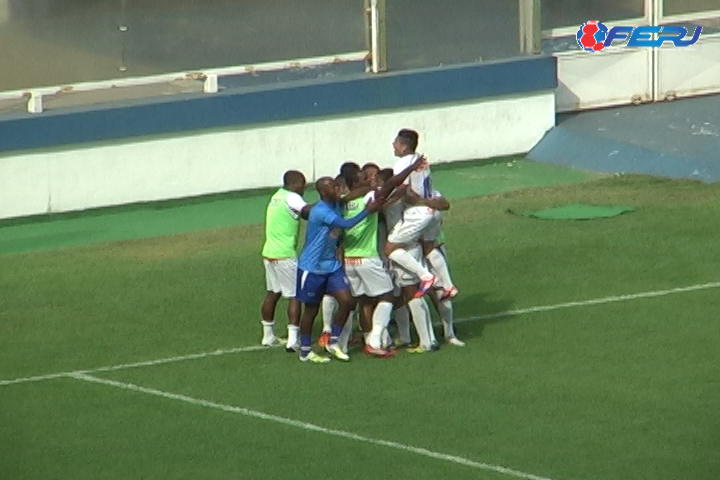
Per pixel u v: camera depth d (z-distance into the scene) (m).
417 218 55.38
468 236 73.19
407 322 57.66
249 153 84.88
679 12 96.81
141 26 83.50
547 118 91.88
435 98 88.50
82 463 47.09
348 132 86.94
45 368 56.88
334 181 55.00
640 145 87.75
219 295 65.50
